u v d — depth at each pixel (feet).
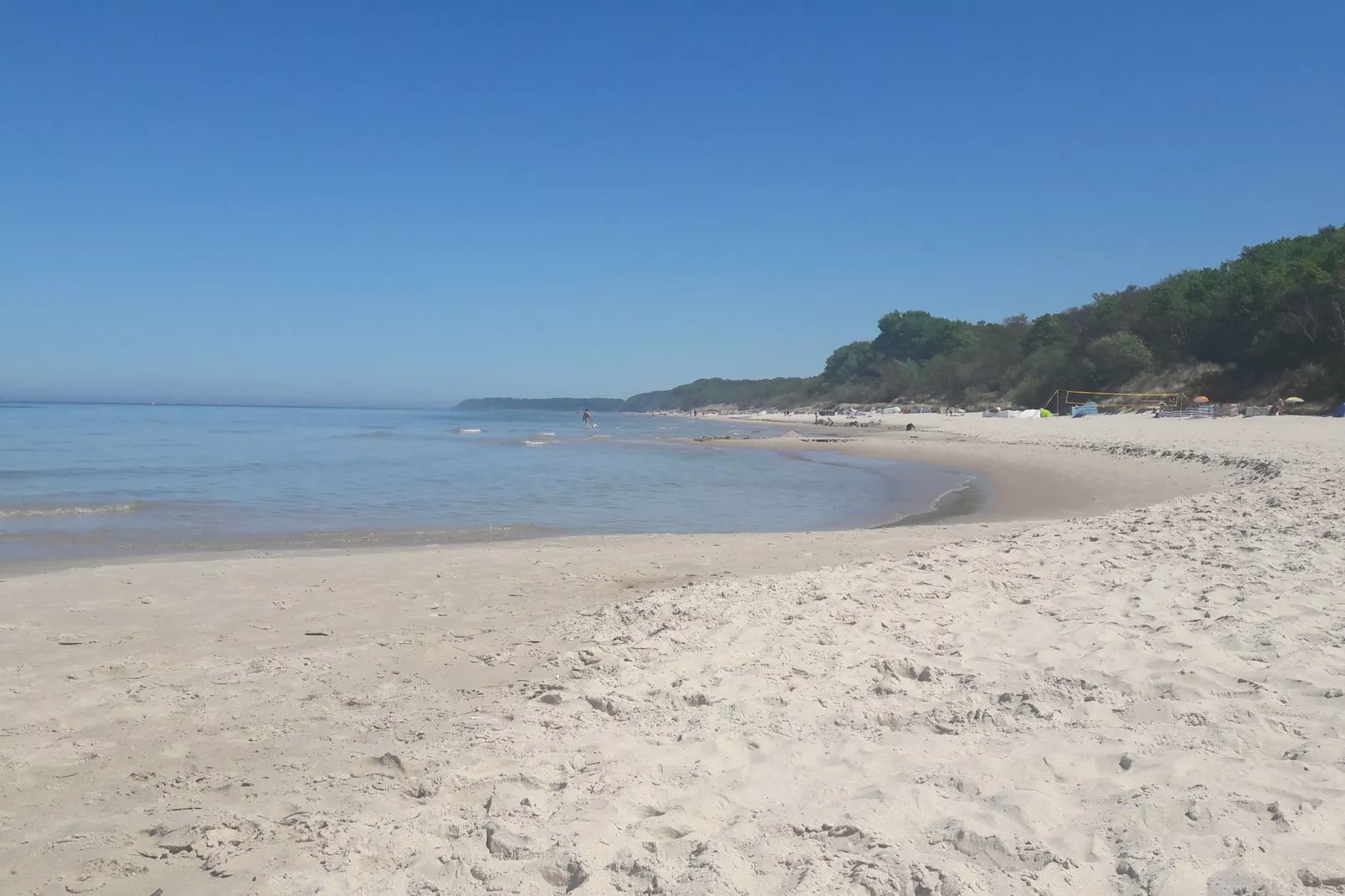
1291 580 22.07
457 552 35.78
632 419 434.71
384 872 9.96
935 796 10.99
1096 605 21.04
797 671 16.97
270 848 10.74
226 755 14.37
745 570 31.68
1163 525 33.40
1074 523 37.73
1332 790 10.52
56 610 24.36
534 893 9.18
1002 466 87.97
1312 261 156.15
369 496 59.93
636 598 26.81
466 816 11.29
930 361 359.87
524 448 126.62
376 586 28.50
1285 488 41.68
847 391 399.85
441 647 21.18
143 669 19.25
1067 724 13.48
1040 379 236.43
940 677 16.31
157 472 74.02
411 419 394.73
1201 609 19.80
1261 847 9.21
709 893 8.60
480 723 15.35
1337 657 15.72
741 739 13.47
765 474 83.92
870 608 22.20
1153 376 196.03
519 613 25.11
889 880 8.77
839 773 12.00
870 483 74.13
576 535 43.98
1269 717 13.04
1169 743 12.41
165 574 29.81
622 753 13.14
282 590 27.58
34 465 79.51
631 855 9.55
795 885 8.72
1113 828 9.90
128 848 11.05
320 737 15.16
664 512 54.75
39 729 15.52
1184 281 213.25
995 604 22.02
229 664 19.71
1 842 11.35
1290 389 149.38
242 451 108.17
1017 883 8.80
